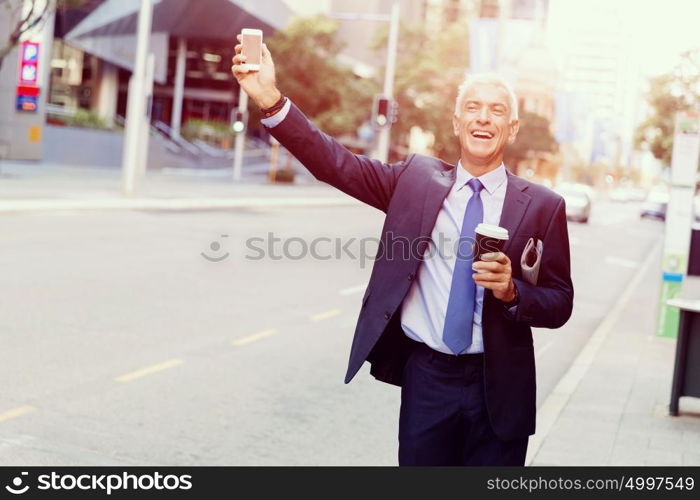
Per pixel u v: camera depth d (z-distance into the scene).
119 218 36.53
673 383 12.61
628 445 10.80
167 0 84.25
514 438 5.45
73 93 86.69
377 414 11.74
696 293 29.92
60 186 48.00
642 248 51.53
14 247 24.81
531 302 5.23
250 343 15.40
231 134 102.94
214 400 11.59
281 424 10.83
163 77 100.06
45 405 10.62
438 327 5.48
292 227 39.31
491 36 93.62
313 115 85.69
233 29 101.00
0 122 66.38
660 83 37.75
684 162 19.30
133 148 45.97
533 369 5.57
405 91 94.62
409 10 151.88
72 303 17.34
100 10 81.81
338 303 20.88
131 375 12.41
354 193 5.60
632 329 21.00
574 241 50.28
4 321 15.12
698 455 10.55
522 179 5.61
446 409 5.51
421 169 5.63
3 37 64.38
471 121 5.46
